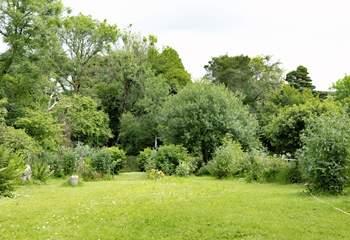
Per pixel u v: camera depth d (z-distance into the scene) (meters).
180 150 29.12
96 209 12.52
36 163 23.77
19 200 15.09
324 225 9.60
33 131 27.88
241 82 52.09
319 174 14.59
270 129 23.70
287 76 59.09
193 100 32.09
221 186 18.78
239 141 30.34
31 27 32.84
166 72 53.44
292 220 10.13
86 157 28.20
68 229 10.05
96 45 47.50
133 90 47.09
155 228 9.81
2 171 11.30
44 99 35.72
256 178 21.31
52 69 40.19
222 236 8.97
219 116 30.66
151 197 14.88
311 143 14.74
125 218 10.95
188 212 11.27
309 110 22.25
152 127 44.00
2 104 28.44
